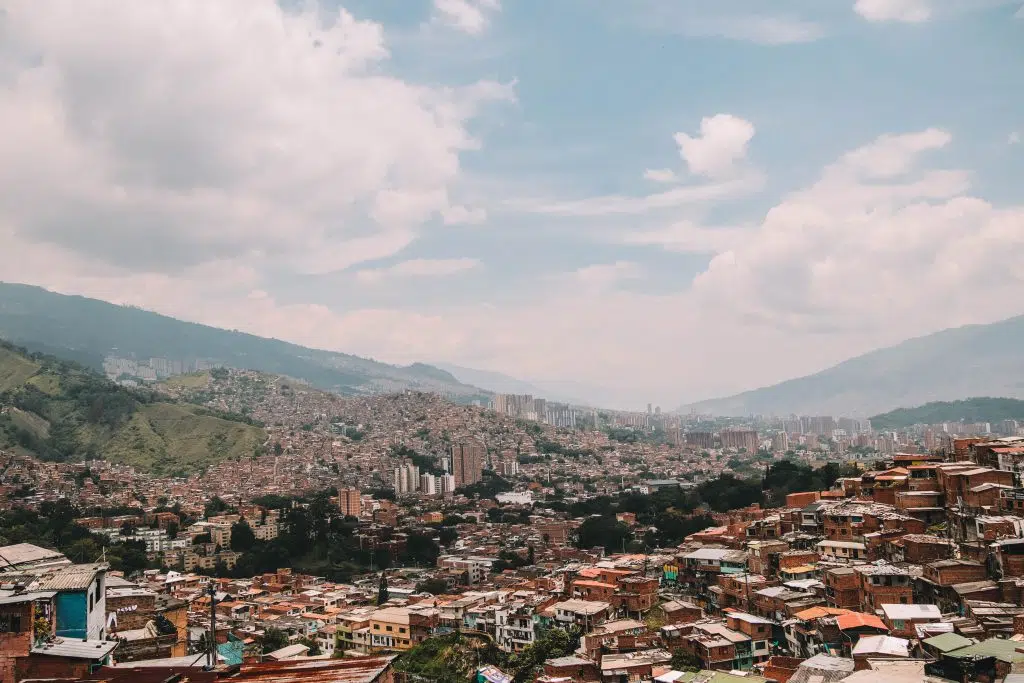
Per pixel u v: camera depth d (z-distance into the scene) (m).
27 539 193.88
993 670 47.66
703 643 84.44
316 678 34.78
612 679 79.56
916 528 105.88
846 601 88.06
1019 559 75.06
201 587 175.75
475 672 98.75
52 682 36.72
